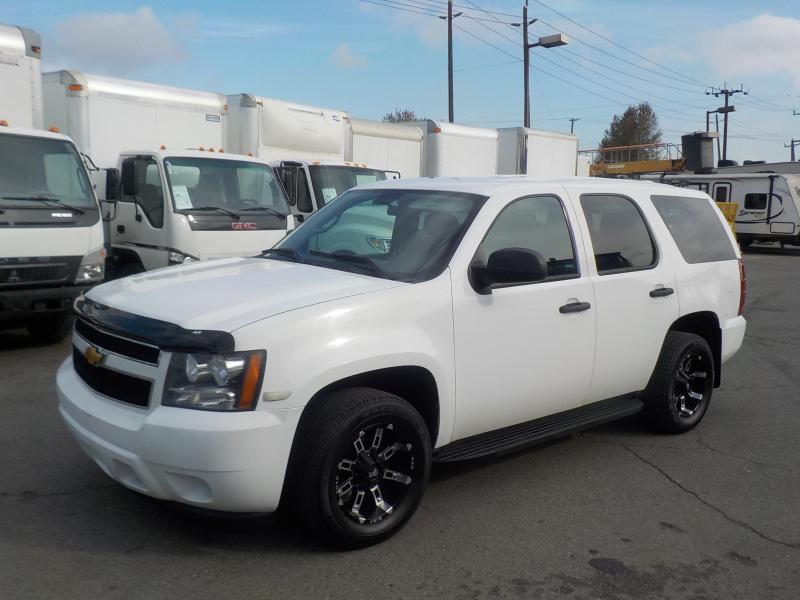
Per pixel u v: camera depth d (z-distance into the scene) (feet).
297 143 43.50
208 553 12.44
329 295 12.70
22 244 25.22
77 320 13.82
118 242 33.06
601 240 16.90
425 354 13.15
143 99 35.60
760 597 11.81
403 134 52.80
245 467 11.23
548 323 15.23
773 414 21.94
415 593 11.53
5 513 13.65
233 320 11.68
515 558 12.76
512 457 17.62
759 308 44.37
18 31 28.81
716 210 20.76
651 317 17.65
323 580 11.76
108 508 13.94
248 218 32.04
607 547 13.28
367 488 12.76
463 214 14.85
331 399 12.27
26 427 18.37
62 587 11.28
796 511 15.08
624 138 245.86
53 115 34.17
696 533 13.96
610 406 17.56
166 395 11.35
